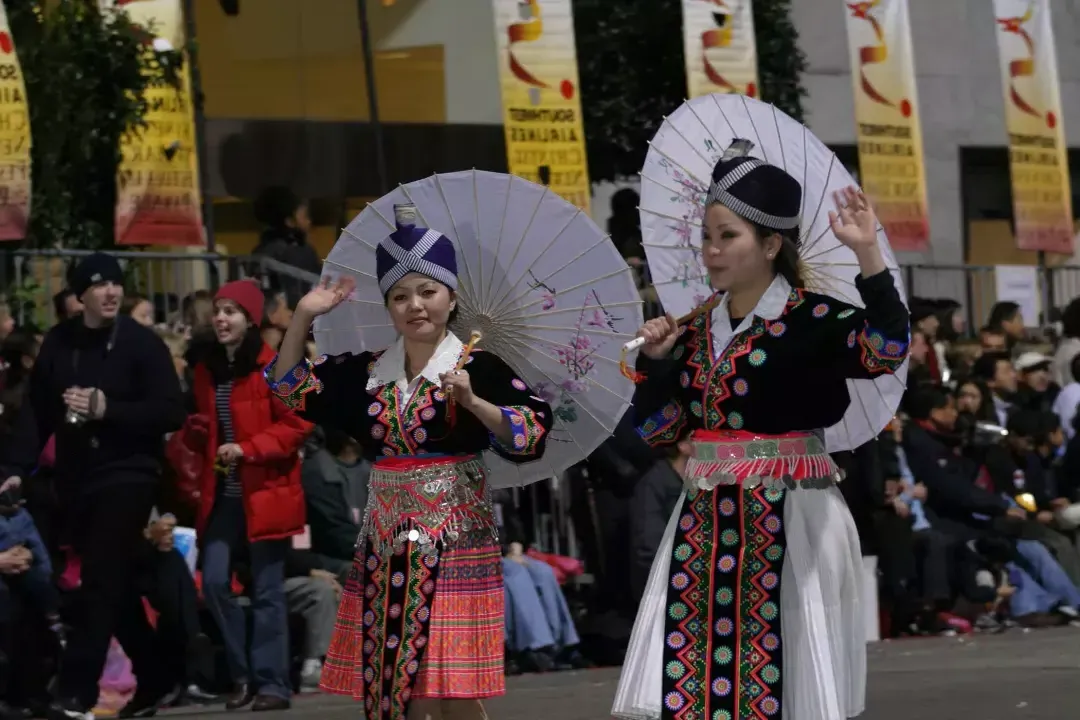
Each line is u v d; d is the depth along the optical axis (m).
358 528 25.75
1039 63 41.75
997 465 33.12
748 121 15.42
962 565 32.00
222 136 41.97
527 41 33.19
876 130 38.31
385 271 14.52
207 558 22.92
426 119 45.41
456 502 14.41
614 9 42.47
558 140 33.31
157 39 32.09
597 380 15.78
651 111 42.88
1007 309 39.56
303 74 43.56
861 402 15.32
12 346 25.22
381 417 14.47
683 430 14.40
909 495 31.42
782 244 13.96
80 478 21.36
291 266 31.58
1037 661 26.66
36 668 22.33
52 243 31.78
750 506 13.70
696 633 13.64
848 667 13.97
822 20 51.34
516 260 15.45
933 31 53.47
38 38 31.52
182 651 23.16
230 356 23.09
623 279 15.45
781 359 13.61
